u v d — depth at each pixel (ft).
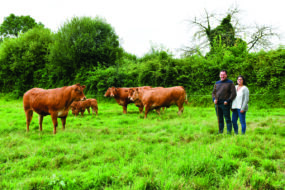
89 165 10.73
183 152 11.88
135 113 32.73
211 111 31.55
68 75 63.05
